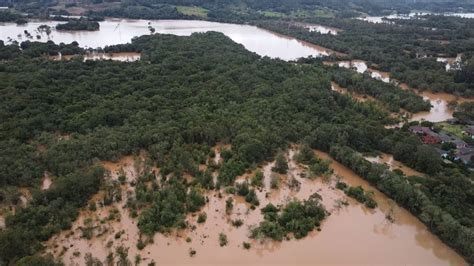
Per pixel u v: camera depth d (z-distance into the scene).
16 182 100.62
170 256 82.56
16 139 115.75
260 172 109.00
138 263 80.12
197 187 101.81
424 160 112.81
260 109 140.00
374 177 107.31
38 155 109.62
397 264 83.44
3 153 107.06
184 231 89.31
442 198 98.06
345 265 82.56
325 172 110.88
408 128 136.88
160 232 88.81
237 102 149.12
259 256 83.75
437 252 87.06
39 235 84.69
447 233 87.56
